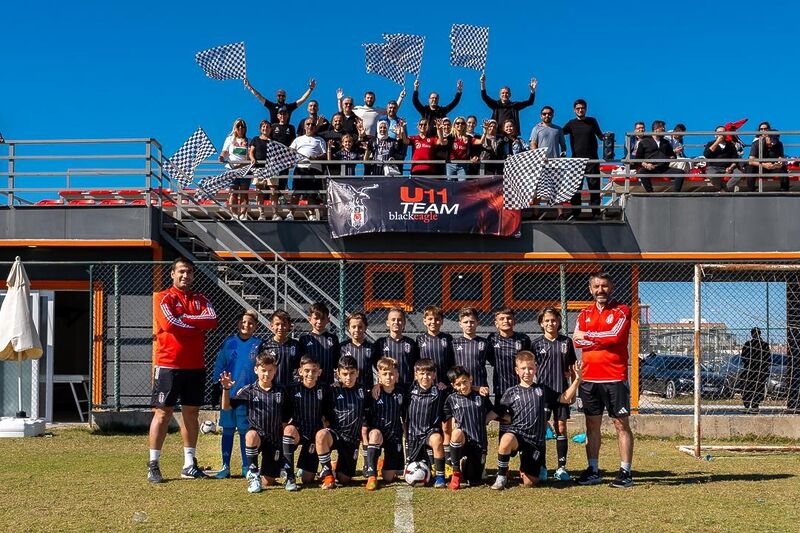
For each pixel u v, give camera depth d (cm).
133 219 1434
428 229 1490
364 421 853
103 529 654
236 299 1420
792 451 1110
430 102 1568
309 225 1537
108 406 1355
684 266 1502
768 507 738
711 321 1486
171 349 859
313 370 833
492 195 1503
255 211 1612
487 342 907
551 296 1515
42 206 1438
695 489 826
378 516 697
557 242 1509
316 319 905
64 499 771
